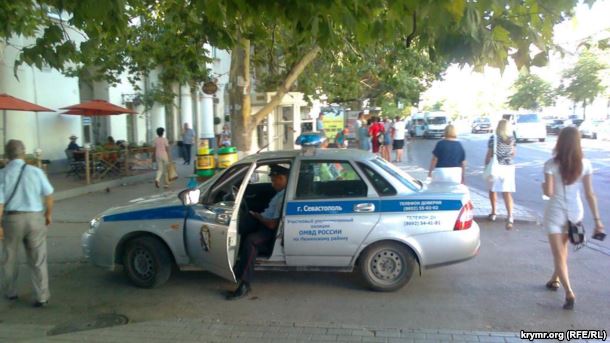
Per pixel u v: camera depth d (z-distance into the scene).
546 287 5.78
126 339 4.45
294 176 5.66
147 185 15.27
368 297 5.54
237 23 6.16
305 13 3.55
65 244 8.30
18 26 6.36
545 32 3.66
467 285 5.89
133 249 5.96
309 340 4.36
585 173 5.05
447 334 4.45
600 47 6.14
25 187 5.32
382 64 16.05
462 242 5.44
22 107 12.61
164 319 5.05
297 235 5.52
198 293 5.81
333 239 5.49
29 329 4.83
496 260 6.88
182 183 15.70
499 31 3.53
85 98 19.97
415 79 24.38
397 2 3.25
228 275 5.36
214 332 4.57
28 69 15.81
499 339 4.36
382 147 20.53
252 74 15.73
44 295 5.48
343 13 3.48
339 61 13.79
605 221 9.47
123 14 4.54
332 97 18.20
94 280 6.38
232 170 6.05
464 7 3.10
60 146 17.47
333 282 6.05
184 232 5.75
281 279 6.20
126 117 21.92
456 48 3.67
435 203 5.46
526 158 22.23
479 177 16.23
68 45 5.21
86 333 4.60
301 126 16.06
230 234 5.26
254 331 4.57
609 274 6.24
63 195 12.62
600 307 5.16
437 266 5.52
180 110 25.30
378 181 5.58
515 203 11.53
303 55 11.09
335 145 17.67
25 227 5.33
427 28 3.73
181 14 7.84
